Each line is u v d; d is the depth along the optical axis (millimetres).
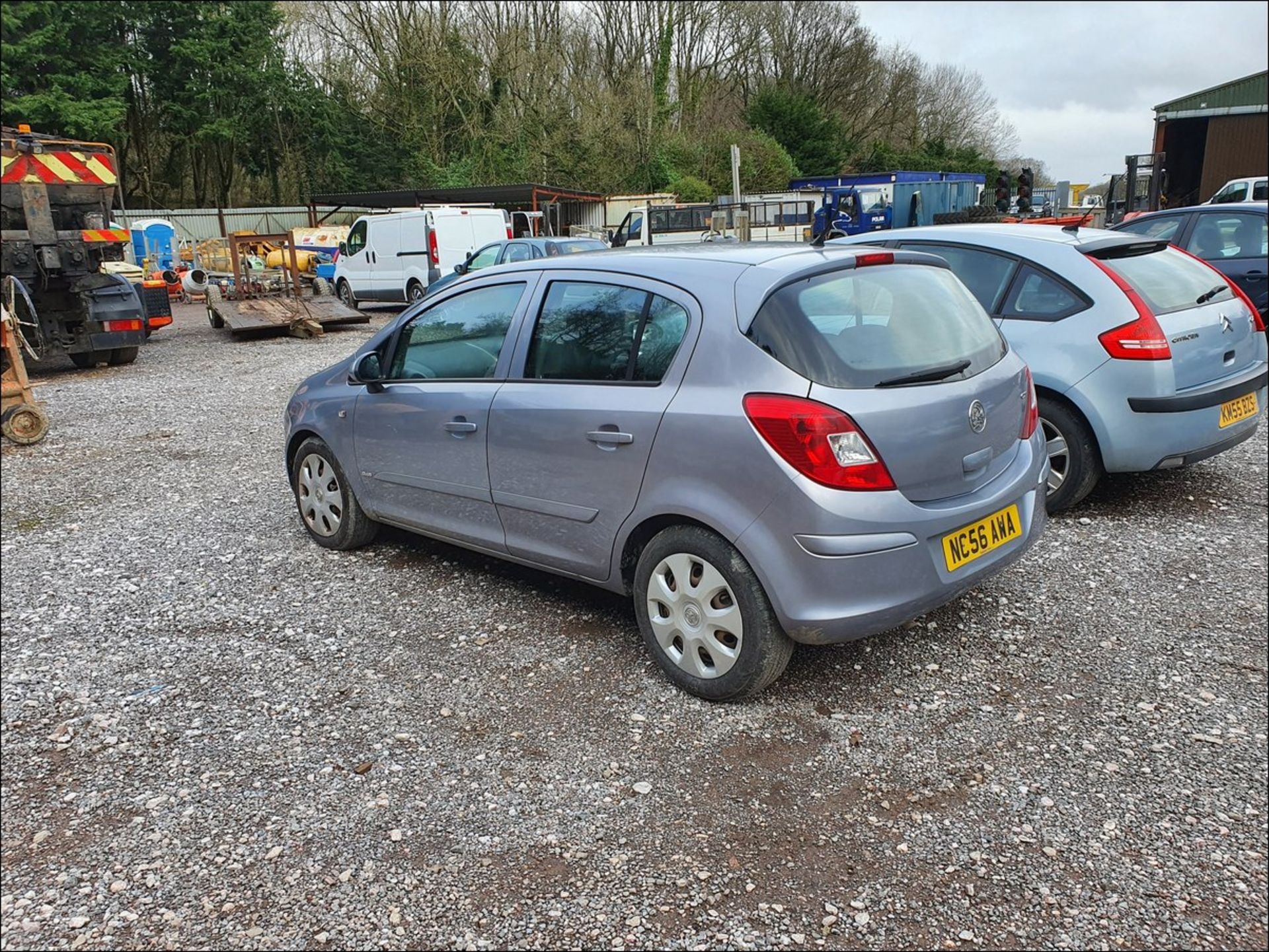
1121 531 5047
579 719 3355
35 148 10719
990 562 3381
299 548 5230
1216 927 2365
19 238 10664
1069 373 4996
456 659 3836
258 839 2799
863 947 2314
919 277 3646
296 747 3277
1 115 31875
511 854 2682
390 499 4656
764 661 3207
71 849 2803
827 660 3713
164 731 3424
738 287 3230
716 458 3137
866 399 3031
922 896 2482
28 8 32469
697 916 2424
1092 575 4477
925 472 3141
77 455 7723
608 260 3723
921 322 3428
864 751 3111
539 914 2447
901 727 3244
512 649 3898
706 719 3320
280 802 2969
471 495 4137
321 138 39031
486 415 3953
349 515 4969
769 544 3062
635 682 3592
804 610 3059
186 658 3979
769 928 2381
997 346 3721
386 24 38750
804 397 2996
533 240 17125
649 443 3328
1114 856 2619
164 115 37812
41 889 2639
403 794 2975
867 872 2570
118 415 9320
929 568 3145
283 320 15781
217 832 2840
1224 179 27359
